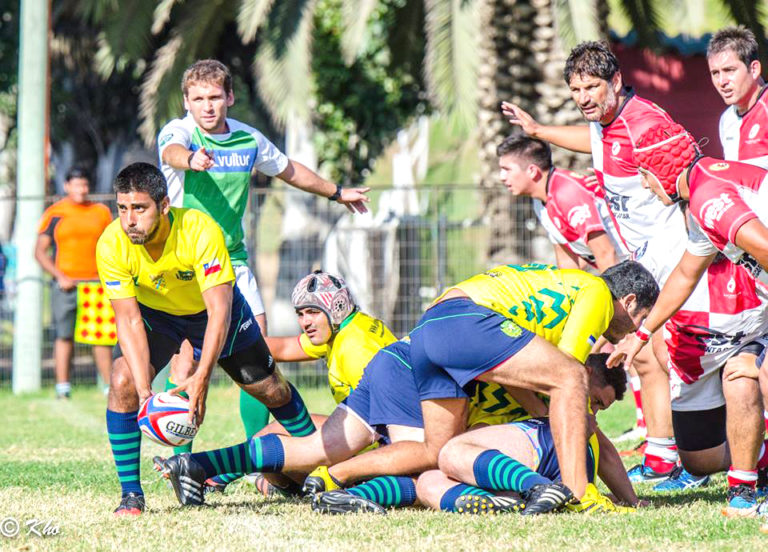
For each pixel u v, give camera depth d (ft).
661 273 72.59
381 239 161.27
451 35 132.77
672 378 65.72
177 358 70.74
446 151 205.46
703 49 180.45
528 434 57.11
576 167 151.53
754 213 50.98
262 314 71.26
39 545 47.85
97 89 242.37
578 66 71.10
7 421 112.98
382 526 51.26
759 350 59.72
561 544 46.34
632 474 74.28
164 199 54.70
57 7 226.17
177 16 193.57
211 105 67.15
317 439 60.34
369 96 230.48
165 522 53.36
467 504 54.70
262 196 175.11
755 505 55.42
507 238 149.89
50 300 143.13
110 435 57.98
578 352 55.16
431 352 56.18
